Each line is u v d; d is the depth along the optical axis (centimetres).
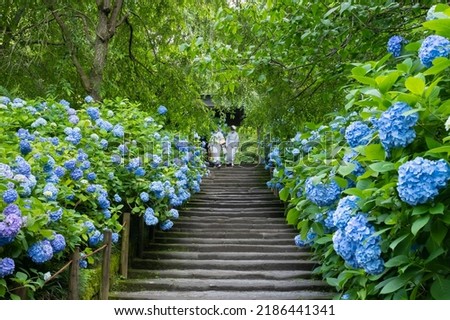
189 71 988
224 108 1299
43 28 810
